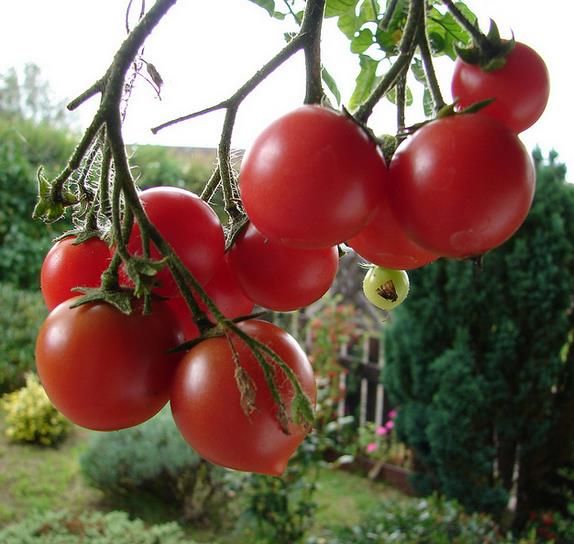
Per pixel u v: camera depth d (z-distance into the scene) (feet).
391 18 0.55
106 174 0.45
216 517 2.70
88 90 0.38
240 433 0.38
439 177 0.35
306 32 0.44
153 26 0.36
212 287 0.48
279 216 0.36
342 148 0.35
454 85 0.45
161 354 0.41
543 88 0.44
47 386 0.40
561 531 2.61
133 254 0.41
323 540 2.35
